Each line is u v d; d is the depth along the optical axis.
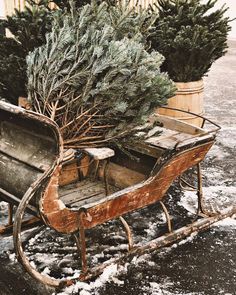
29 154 2.69
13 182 2.77
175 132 3.70
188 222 3.72
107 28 3.01
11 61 4.56
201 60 5.16
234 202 4.14
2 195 2.91
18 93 4.77
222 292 2.86
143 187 3.06
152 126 3.26
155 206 4.01
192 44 4.90
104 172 3.73
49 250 3.26
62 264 3.10
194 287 2.90
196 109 5.28
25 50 4.62
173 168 3.19
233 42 16.84
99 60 2.95
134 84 2.97
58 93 3.10
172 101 5.16
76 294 2.79
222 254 3.29
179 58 5.05
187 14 5.22
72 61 3.06
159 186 3.19
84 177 3.83
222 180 4.68
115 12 3.61
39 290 2.83
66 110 3.03
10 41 4.73
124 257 3.07
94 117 3.14
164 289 2.87
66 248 3.29
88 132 3.14
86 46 3.06
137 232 3.54
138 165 3.67
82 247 2.84
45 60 3.13
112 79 3.03
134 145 3.51
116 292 2.83
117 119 3.08
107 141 3.14
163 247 3.34
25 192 2.68
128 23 3.61
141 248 3.17
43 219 2.62
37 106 3.18
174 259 3.20
